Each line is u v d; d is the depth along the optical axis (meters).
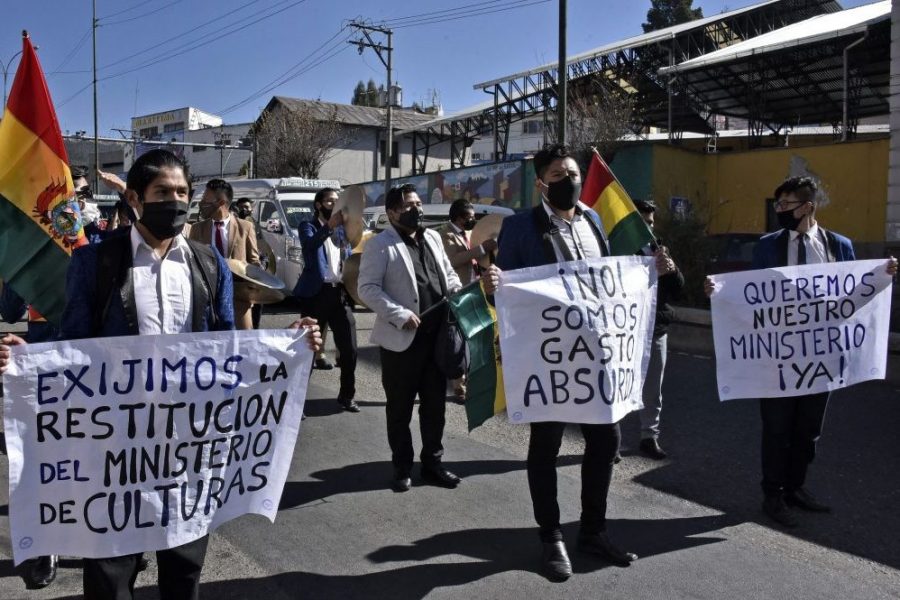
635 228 4.42
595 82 22.84
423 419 5.20
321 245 6.79
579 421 3.81
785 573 3.93
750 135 23.14
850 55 18.50
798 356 4.57
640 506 4.82
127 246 2.77
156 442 2.79
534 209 4.05
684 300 12.08
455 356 4.95
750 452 5.89
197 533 2.87
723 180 20.58
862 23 16.45
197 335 2.83
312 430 6.44
